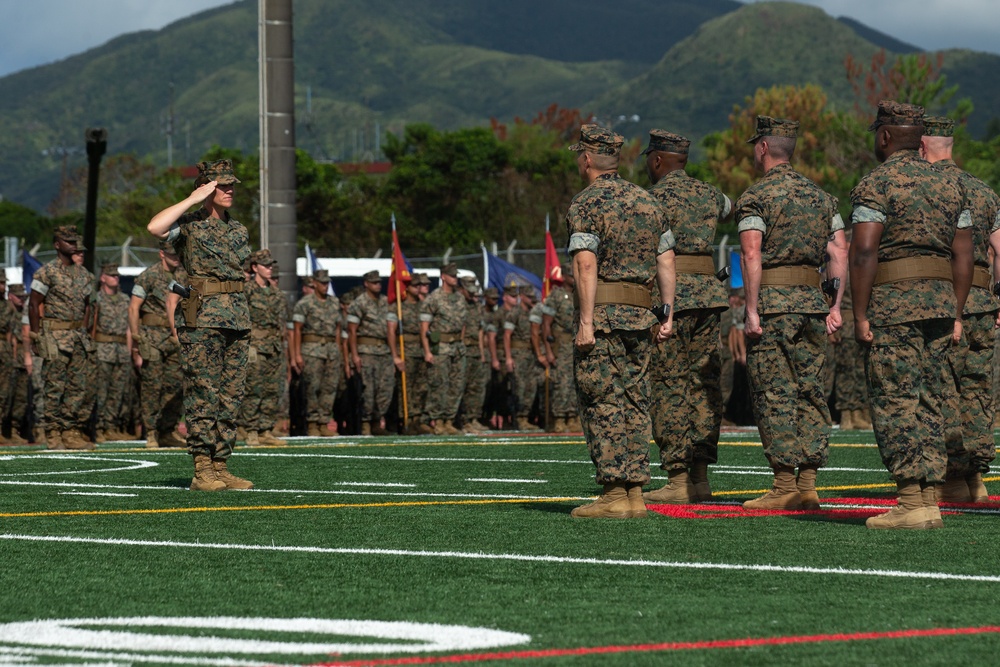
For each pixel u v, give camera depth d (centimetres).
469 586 988
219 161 1748
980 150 9512
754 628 837
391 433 3534
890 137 1343
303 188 10700
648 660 752
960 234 1381
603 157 1426
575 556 1129
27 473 2000
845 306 3225
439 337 3331
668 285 1471
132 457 2366
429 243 10650
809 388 1479
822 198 1496
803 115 12381
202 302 1720
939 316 1300
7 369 3145
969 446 1544
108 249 5038
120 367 3095
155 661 754
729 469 2022
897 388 1310
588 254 1377
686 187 1584
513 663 745
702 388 1596
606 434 1396
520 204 10956
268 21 3750
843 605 911
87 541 1223
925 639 804
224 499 1603
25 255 3991
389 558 1119
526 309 3634
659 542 1212
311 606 913
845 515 1421
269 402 2833
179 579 1020
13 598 946
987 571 1050
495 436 3200
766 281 1484
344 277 5281
